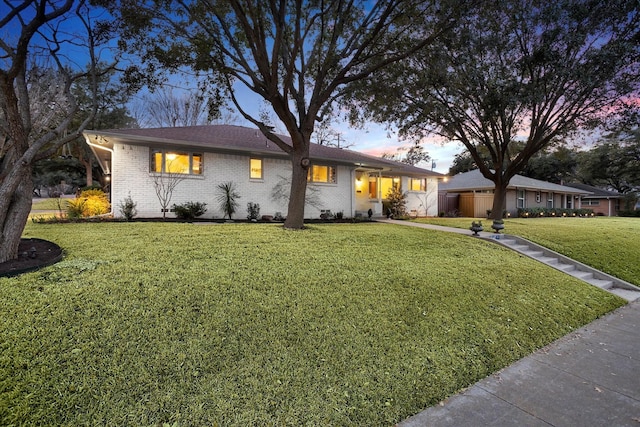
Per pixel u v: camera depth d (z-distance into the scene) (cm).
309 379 292
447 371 335
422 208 2006
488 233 1134
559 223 1666
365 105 1188
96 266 466
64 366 264
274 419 245
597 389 324
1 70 453
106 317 334
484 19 1078
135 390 252
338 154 1600
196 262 525
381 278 539
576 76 1162
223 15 863
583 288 695
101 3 667
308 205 1441
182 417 235
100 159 1436
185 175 1163
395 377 312
